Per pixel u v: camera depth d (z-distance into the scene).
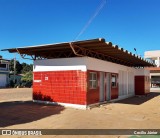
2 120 10.51
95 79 15.65
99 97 16.16
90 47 13.73
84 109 13.85
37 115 11.75
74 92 14.62
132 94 25.39
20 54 16.11
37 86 16.62
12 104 16.02
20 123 9.89
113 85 19.16
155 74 44.09
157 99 21.28
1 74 48.16
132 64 25.86
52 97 15.71
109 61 19.28
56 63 15.62
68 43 12.73
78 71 14.55
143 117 11.51
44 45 13.52
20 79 56.66
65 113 12.36
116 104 16.50
